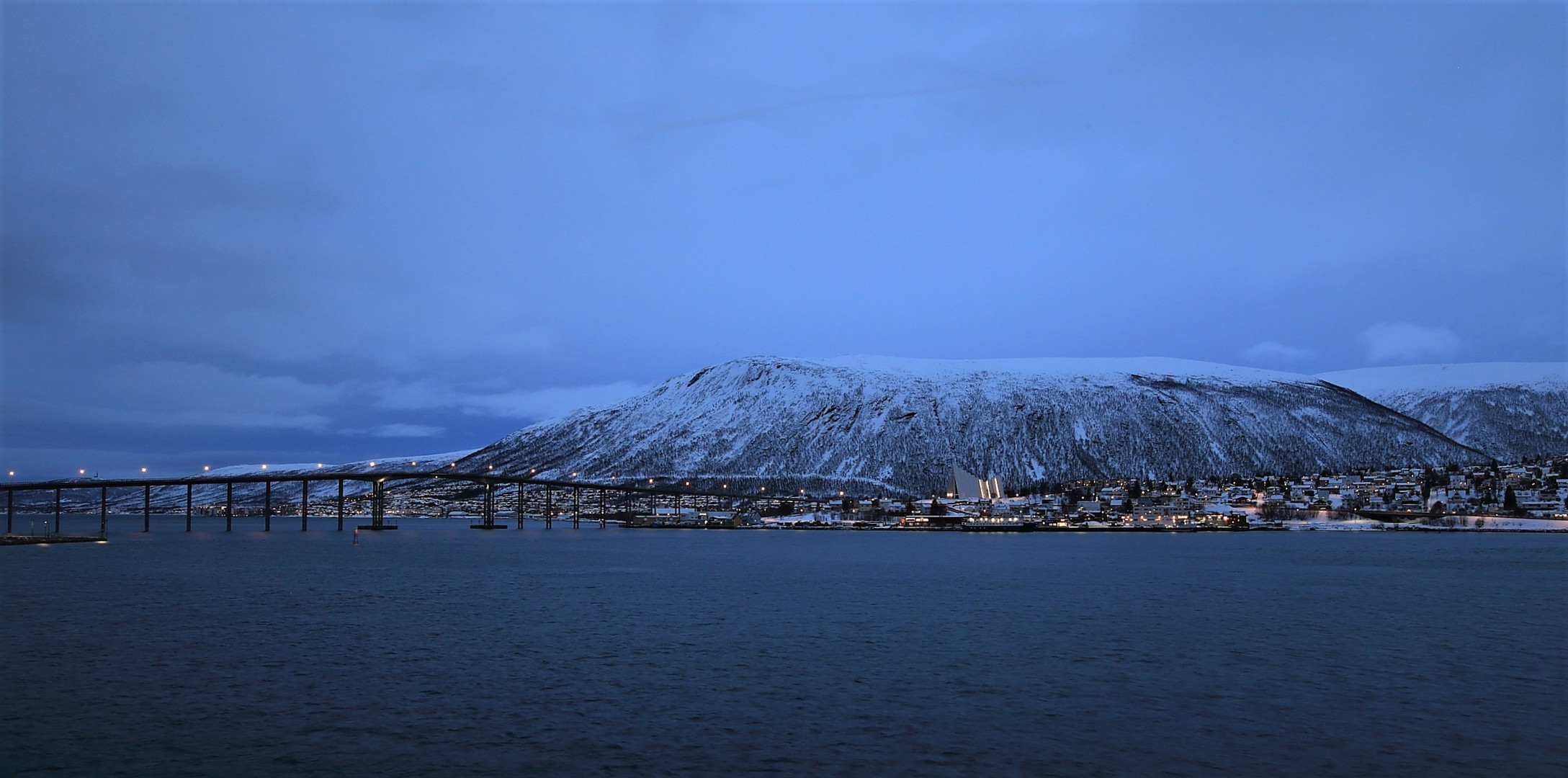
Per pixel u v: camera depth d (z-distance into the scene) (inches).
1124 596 3595.0
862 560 5836.6
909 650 2341.3
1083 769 1425.9
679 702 1804.9
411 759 1469.0
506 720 1675.7
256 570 4872.0
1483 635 2581.2
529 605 3270.2
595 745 1537.9
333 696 1849.2
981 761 1457.9
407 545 7785.4
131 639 2503.7
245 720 1676.9
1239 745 1535.4
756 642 2461.9
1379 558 6127.0
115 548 7145.7
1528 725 1641.2
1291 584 4087.1
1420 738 1572.3
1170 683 1963.6
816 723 1658.5
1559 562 5644.7
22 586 3959.2
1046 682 1967.3
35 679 1999.3
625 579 4357.8
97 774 1409.9
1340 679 1995.6
